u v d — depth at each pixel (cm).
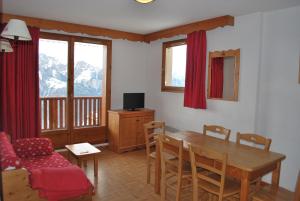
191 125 452
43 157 321
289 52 322
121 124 470
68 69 459
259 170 214
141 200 293
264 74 348
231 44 377
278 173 240
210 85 409
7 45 293
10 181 213
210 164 240
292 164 324
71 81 464
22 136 406
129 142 483
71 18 405
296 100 317
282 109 331
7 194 212
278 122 336
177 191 269
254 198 225
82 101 500
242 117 366
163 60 510
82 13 376
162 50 514
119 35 496
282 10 327
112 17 396
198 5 324
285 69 326
